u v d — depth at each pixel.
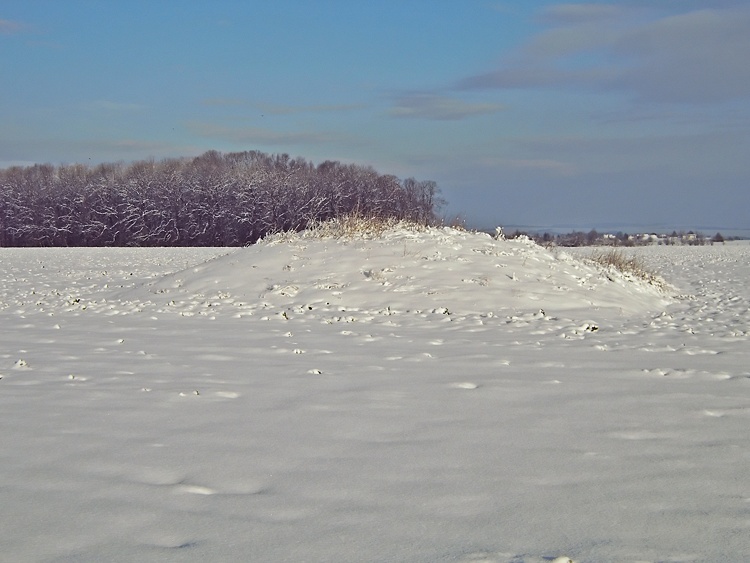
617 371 8.58
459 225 22.55
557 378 8.13
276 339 11.28
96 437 5.65
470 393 7.32
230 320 13.77
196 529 3.81
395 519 3.96
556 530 3.81
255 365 8.95
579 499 4.29
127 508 4.12
